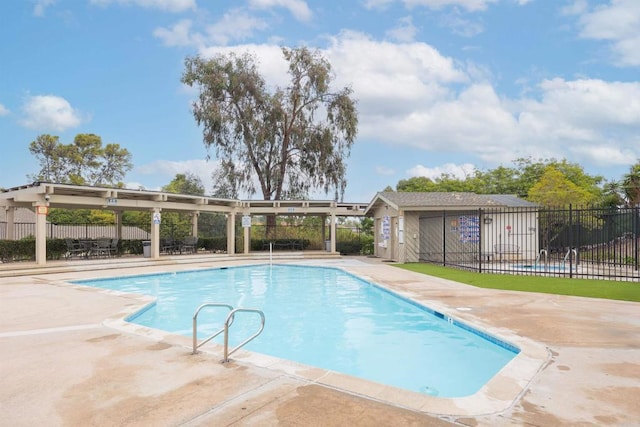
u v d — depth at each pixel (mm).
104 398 3900
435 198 20969
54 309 8281
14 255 17172
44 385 4238
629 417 3447
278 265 19859
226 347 4961
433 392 5000
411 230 20141
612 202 30141
